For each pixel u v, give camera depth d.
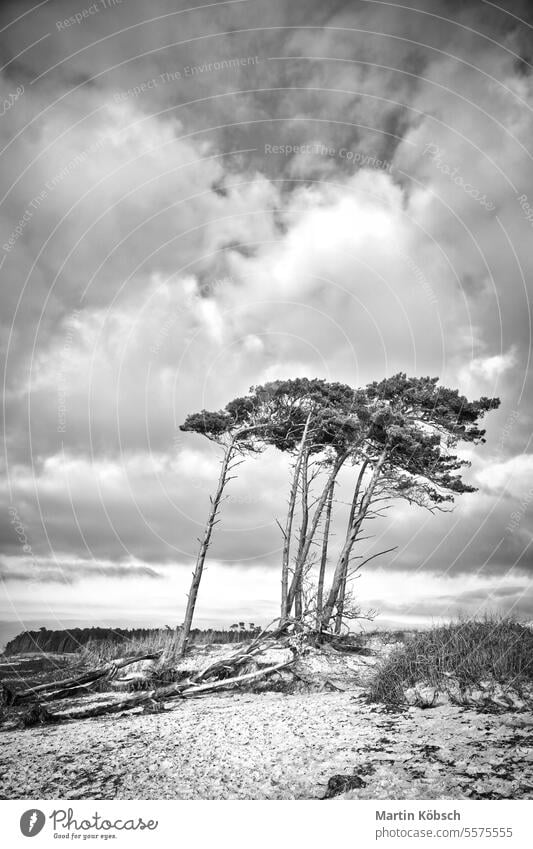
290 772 7.40
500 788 6.14
